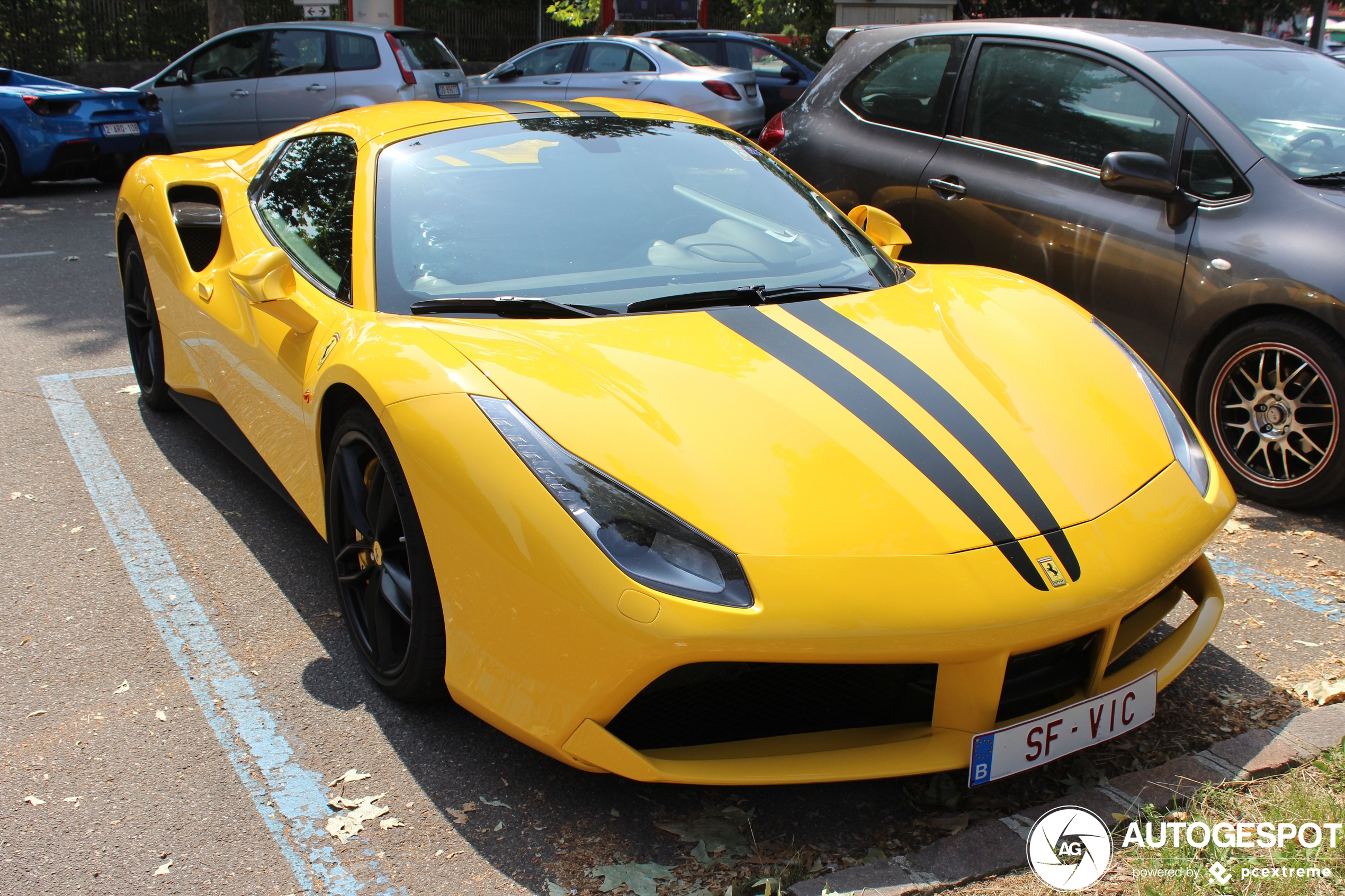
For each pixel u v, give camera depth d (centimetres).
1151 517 204
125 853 195
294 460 278
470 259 261
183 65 1105
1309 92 397
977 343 245
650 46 1155
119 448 396
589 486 187
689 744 194
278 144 356
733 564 178
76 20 1639
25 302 608
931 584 179
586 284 257
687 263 269
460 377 210
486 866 193
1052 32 432
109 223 872
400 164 285
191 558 312
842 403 212
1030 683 196
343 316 255
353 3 1467
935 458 200
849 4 1151
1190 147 380
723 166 313
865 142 488
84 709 239
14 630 271
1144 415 232
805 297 263
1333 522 349
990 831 199
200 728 233
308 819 204
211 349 333
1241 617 284
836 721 199
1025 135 431
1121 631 220
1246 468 366
